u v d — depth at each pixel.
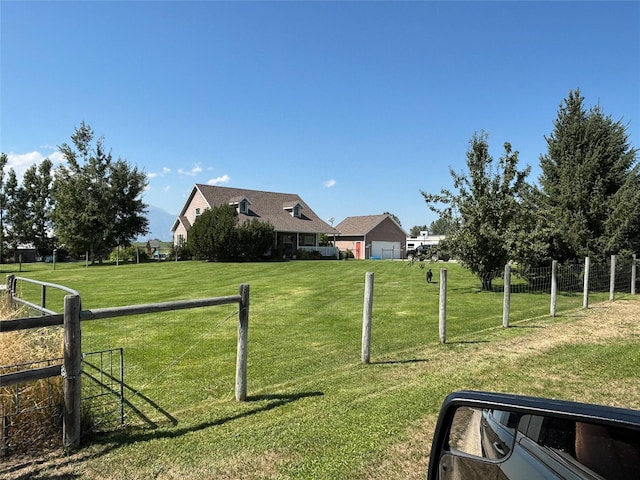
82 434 3.58
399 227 55.00
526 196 17.81
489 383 4.92
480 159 15.09
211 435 3.61
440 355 6.21
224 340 7.68
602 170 16.92
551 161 18.08
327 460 3.21
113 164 37.56
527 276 14.84
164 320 9.51
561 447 1.41
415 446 3.44
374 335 8.01
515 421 1.59
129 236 38.38
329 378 5.25
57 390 3.58
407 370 5.51
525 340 7.09
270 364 6.14
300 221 42.97
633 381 5.00
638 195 15.32
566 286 15.09
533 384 4.90
